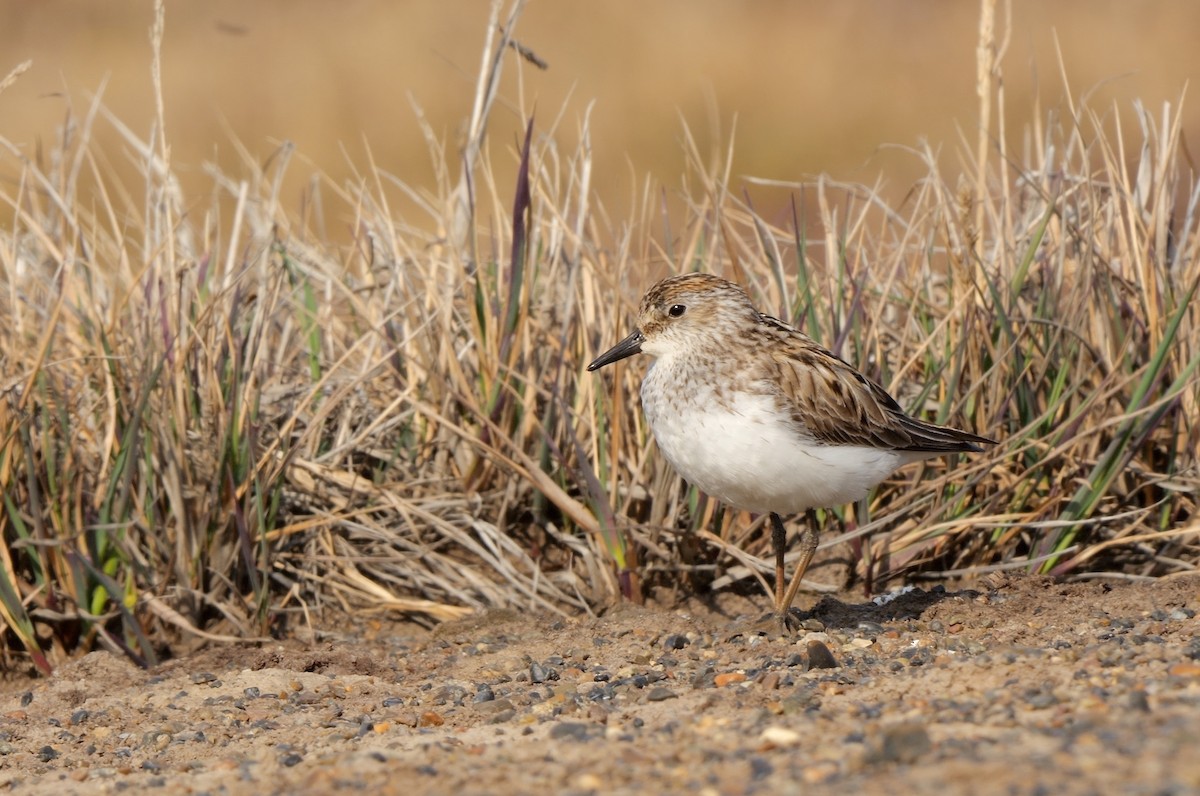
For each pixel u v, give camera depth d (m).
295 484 11.30
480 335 11.36
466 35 29.30
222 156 24.53
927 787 6.03
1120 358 10.73
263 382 11.38
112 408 10.44
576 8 30.69
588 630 10.23
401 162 24.61
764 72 27.97
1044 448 10.90
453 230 12.17
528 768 7.04
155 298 11.70
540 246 11.79
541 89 27.08
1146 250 11.32
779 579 10.04
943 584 10.86
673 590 11.12
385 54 28.34
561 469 11.32
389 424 11.31
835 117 26.41
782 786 6.30
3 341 11.62
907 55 28.69
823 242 12.47
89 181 22.34
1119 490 11.13
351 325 12.49
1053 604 10.11
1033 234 12.02
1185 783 5.71
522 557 11.12
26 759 8.37
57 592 10.40
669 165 25.05
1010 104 26.11
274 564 10.98
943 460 11.25
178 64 28.42
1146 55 27.02
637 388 11.46
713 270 12.15
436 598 11.21
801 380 9.52
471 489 11.43
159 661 10.42
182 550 10.46
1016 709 7.29
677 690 8.69
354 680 9.59
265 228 12.93
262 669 9.84
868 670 8.77
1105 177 14.48
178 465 10.52
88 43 29.61
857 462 9.59
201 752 8.28
